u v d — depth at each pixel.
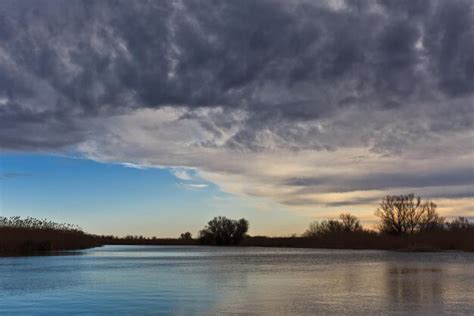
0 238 72.88
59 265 49.41
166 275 38.12
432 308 20.94
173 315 19.53
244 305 22.03
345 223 158.25
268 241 166.75
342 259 66.06
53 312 20.42
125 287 29.33
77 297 24.84
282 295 25.38
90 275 37.75
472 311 20.20
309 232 159.12
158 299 24.08
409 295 25.09
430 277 35.34
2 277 35.81
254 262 59.09
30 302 23.25
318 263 55.88
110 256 73.12
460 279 33.66
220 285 30.33
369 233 132.62
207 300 23.61
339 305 21.88
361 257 72.62
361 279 34.00
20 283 31.66
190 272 41.34
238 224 179.12
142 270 43.72
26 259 59.72
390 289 27.72
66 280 33.62
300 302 22.84
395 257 72.12
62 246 87.50
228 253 96.31
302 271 42.16
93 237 137.00
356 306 21.56
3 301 23.58
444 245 109.31
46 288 28.94
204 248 142.62
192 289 28.19
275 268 46.84
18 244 74.81
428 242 111.00
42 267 46.22
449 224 123.88
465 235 109.44
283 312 20.06
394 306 21.55
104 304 22.45
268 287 29.16
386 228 132.88
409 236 120.19
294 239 148.75
